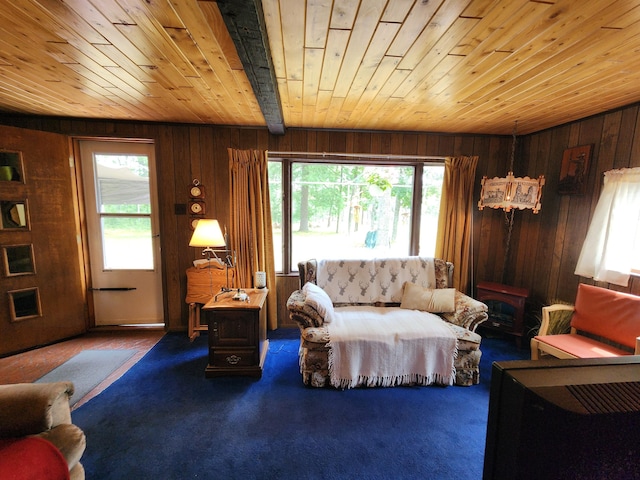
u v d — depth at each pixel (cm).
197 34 139
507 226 332
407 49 149
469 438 176
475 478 150
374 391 220
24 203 264
